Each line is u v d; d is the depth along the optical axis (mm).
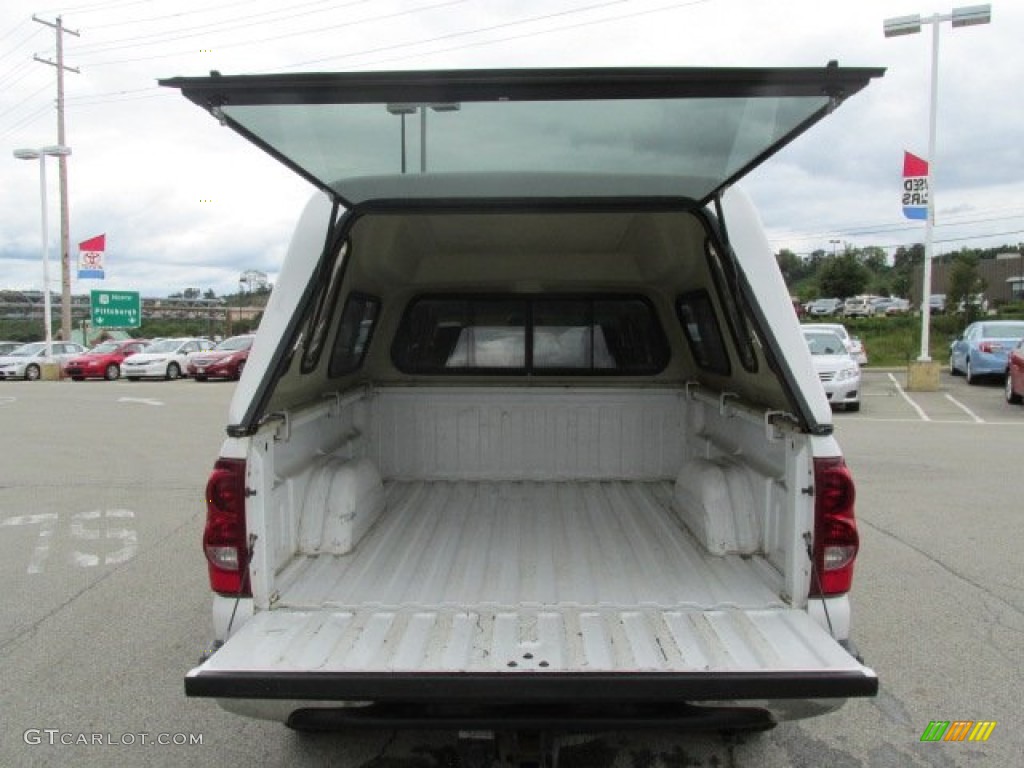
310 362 3701
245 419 2816
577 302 5008
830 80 2186
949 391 18578
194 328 63625
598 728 2537
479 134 2570
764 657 2510
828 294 67500
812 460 2756
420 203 3078
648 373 5031
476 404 5016
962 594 5055
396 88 2244
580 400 4996
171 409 17047
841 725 3562
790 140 2576
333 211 3037
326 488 3635
